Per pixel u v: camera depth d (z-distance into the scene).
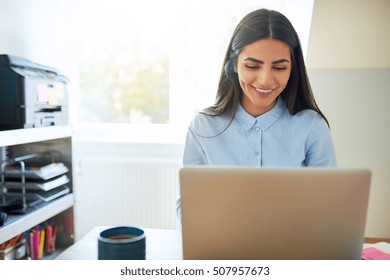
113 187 2.55
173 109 2.71
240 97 1.45
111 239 0.84
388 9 2.01
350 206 0.72
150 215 2.52
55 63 2.59
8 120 1.76
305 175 0.71
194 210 0.74
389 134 2.31
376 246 1.07
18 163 2.15
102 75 2.79
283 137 1.43
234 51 1.36
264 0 2.43
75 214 2.23
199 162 1.50
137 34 2.70
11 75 1.74
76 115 2.80
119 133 2.77
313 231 0.73
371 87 2.29
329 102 2.33
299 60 1.37
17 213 1.76
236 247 0.75
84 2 2.71
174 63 2.65
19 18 2.22
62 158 2.18
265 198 0.72
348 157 2.36
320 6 2.06
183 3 2.57
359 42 2.16
